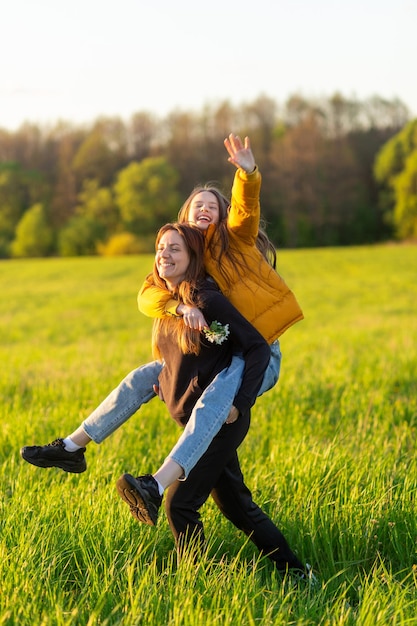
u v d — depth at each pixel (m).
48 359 13.77
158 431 7.00
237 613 3.12
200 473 3.59
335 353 13.05
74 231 81.31
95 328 25.78
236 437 3.62
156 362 3.96
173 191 84.44
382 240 81.25
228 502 3.84
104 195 85.00
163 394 3.77
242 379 3.58
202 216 3.96
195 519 3.67
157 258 3.71
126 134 98.38
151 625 3.03
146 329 25.16
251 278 3.73
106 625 2.96
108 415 3.86
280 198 81.38
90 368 11.21
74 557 3.73
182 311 3.59
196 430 3.44
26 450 3.83
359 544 4.11
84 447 3.92
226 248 3.72
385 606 3.27
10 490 4.93
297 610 3.32
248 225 3.73
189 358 3.65
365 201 83.12
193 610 3.11
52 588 3.37
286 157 81.88
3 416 7.51
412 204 77.12
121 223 84.62
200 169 89.56
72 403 8.14
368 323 23.59
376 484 4.69
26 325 26.78
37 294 38.53
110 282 44.12
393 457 5.74
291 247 81.00
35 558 3.60
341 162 82.62
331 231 81.31
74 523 4.07
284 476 4.91
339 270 45.91
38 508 4.35
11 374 10.37
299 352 14.14
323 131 89.00
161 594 3.25
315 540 4.15
